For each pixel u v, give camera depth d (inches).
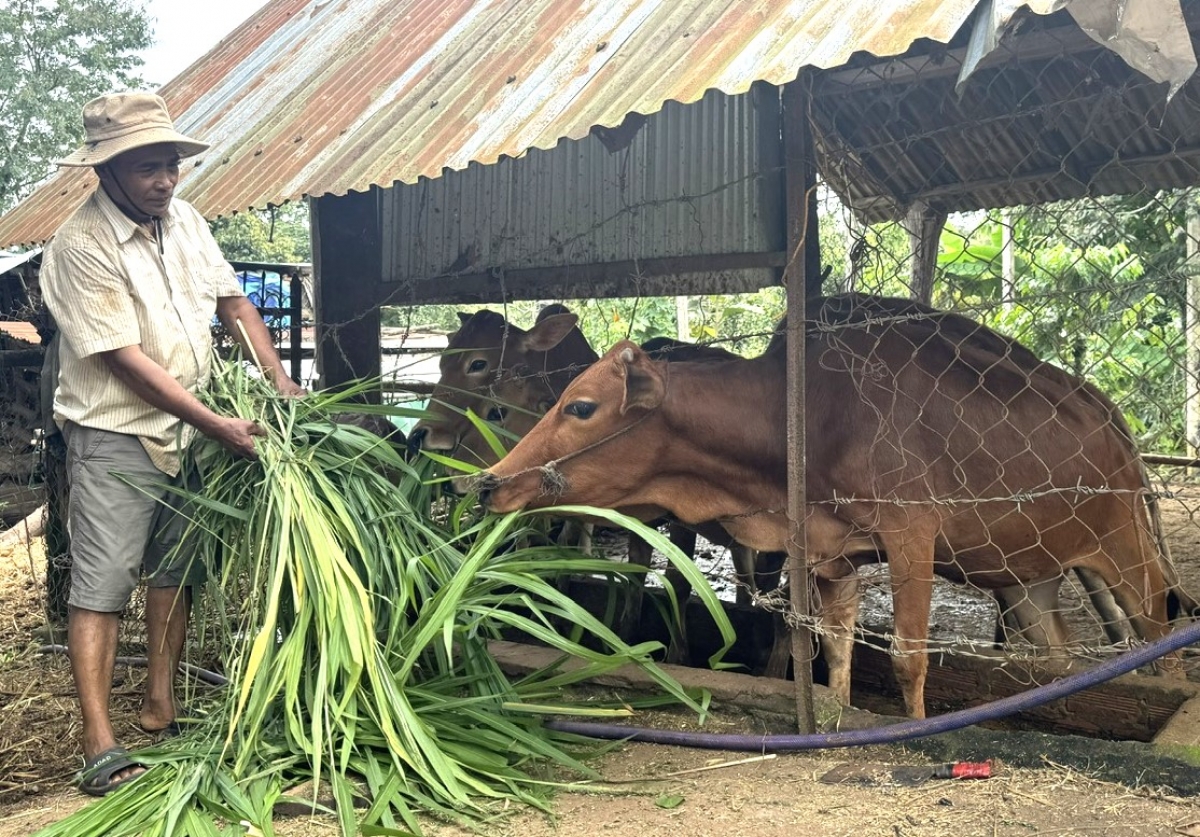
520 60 164.6
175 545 145.5
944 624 226.7
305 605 126.9
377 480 147.2
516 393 208.5
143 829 110.2
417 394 253.0
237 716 117.0
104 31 849.5
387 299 243.9
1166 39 96.8
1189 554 282.4
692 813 112.0
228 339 229.8
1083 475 147.5
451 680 134.9
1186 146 212.8
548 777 125.7
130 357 135.1
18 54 813.9
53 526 221.1
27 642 216.2
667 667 151.8
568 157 222.1
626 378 142.4
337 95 199.0
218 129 216.7
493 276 233.6
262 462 135.9
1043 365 153.4
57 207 227.0
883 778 117.4
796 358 133.1
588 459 148.1
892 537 141.1
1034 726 158.1
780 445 147.2
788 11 130.0
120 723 159.8
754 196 195.6
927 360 144.2
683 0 153.6
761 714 139.2
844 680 148.9
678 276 219.3
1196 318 128.7
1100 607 175.8
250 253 794.2
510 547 169.0
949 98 188.9
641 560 198.5
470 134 147.0
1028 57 135.9
